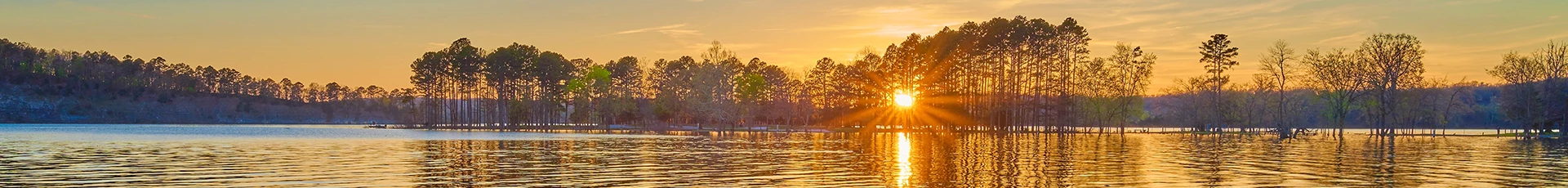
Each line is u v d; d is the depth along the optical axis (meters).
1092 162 45.06
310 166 39.75
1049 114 111.81
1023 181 34.12
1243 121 126.62
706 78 121.94
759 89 139.50
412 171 37.66
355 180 33.56
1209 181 34.12
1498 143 75.44
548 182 33.22
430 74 158.88
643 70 166.50
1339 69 103.69
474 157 47.56
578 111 153.75
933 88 110.44
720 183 33.03
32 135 89.31
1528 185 33.44
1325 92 113.88
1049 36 105.62
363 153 50.56
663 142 71.00
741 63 145.62
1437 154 54.50
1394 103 101.62
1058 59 110.94
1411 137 100.06
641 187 31.69
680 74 143.38
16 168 37.88
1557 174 38.03
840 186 32.22
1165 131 130.75
